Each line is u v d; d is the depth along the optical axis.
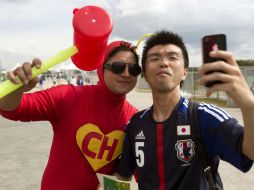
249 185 5.40
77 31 1.59
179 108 2.04
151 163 2.04
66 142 2.40
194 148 1.94
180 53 2.05
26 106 2.13
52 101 2.33
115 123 2.47
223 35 1.48
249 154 1.59
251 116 1.37
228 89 1.35
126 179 2.38
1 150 7.80
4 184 5.48
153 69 2.02
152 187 2.02
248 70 17.14
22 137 9.45
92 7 1.65
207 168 1.92
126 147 2.30
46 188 2.42
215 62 1.36
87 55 1.70
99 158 2.40
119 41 2.53
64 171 2.38
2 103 1.89
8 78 1.55
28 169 6.29
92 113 2.42
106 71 2.43
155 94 2.09
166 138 2.01
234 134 1.71
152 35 2.14
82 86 2.54
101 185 2.34
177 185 1.96
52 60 1.60
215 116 1.89
